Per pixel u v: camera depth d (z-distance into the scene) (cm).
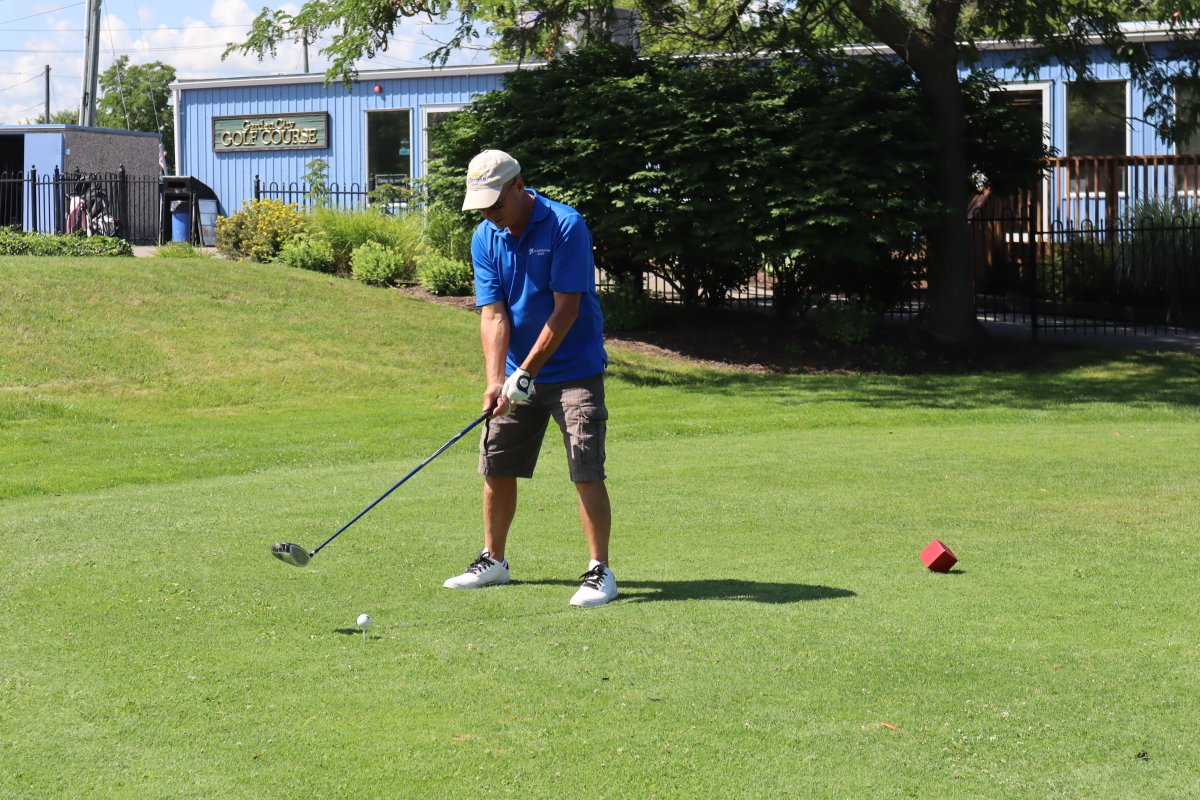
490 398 539
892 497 778
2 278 1633
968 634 462
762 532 670
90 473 953
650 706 387
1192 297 2036
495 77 2672
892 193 1722
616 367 1670
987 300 2319
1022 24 1806
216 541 646
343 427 1212
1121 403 1394
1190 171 2280
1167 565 579
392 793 325
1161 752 349
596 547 527
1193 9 1709
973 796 321
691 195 1705
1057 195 2197
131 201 2664
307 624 483
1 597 524
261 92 2831
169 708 388
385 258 2056
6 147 2852
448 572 575
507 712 383
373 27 1759
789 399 1435
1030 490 799
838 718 376
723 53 1909
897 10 1766
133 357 1467
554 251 535
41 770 340
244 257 2158
